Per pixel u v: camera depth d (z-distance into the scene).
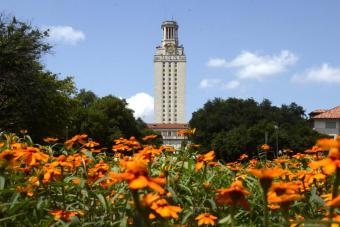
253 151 74.81
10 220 4.04
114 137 67.88
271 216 4.65
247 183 6.07
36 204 4.21
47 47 32.97
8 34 31.95
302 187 5.15
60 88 40.81
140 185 2.36
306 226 2.43
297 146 74.69
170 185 5.29
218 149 77.69
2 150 5.71
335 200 2.37
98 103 74.06
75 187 5.02
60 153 6.89
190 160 6.35
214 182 6.17
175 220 4.52
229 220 2.84
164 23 186.00
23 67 32.12
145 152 5.44
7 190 4.11
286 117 88.12
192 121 89.31
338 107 95.31
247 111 86.94
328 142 2.62
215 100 91.25
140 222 3.00
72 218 3.90
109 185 4.61
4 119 32.44
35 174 5.03
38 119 33.81
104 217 4.38
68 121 41.78
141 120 105.12
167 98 184.38
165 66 185.38
